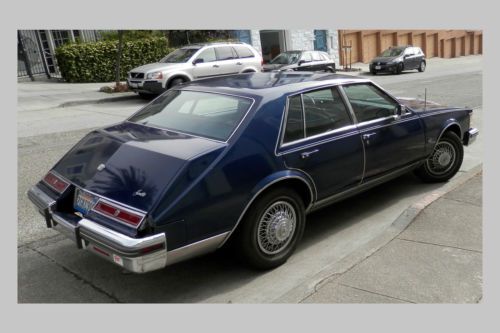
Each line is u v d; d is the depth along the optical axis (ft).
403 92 50.98
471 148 25.82
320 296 11.77
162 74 47.42
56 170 13.99
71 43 62.34
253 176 12.64
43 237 16.19
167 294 12.73
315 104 14.96
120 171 12.22
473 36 146.72
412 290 11.82
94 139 14.48
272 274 13.56
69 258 14.75
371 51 109.60
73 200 12.98
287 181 13.66
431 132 18.92
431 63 111.04
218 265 14.23
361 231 16.15
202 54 50.19
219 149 12.30
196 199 11.53
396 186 20.35
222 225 12.14
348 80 16.43
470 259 13.10
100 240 11.25
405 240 14.28
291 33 86.99
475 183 18.31
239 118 13.34
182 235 11.40
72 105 46.34
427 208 16.20
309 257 14.47
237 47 53.16
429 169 19.98
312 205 14.74
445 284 12.03
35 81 63.57
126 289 13.01
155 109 15.85
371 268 12.85
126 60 64.59
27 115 40.29
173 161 11.82
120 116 39.45
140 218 10.94
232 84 15.56
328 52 96.78
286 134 13.79
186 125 14.07
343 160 15.31
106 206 11.62
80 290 12.95
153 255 10.93
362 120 16.35
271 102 13.79
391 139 17.15
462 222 15.20
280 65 63.41
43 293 12.78
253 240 13.02
